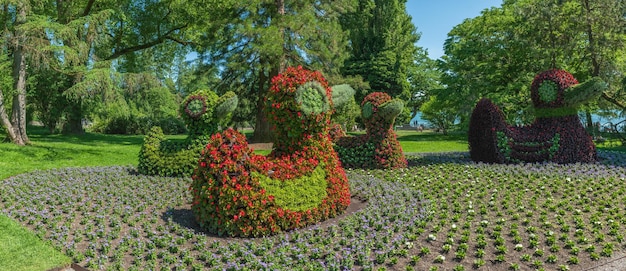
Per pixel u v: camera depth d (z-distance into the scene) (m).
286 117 6.10
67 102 23.31
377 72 31.78
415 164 11.49
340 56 19.64
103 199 7.20
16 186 8.13
